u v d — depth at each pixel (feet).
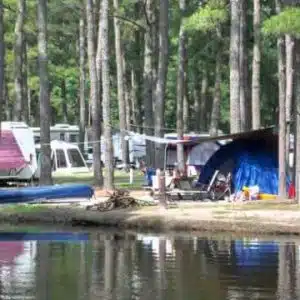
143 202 134.51
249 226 111.55
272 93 265.54
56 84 360.69
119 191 135.03
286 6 122.93
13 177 190.19
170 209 127.54
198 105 316.40
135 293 71.00
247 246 99.25
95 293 71.20
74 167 263.29
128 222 119.75
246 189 146.20
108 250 96.68
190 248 97.86
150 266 84.84
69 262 87.76
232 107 153.07
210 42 232.12
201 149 200.34
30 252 95.35
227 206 131.23
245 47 189.98
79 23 281.54
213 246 99.40
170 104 351.87
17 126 191.93
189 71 299.17
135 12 239.50
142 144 286.46
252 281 76.07
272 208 126.00
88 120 310.45
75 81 387.14
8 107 284.41
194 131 306.14
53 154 261.24
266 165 154.30
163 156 180.04
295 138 140.87
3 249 97.96
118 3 223.30
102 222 121.80
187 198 148.05
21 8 215.31
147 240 105.91
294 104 150.10
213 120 227.40
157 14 219.00
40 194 141.79
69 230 117.91
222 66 250.37
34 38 269.64
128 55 284.20
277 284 74.59
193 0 188.75
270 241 104.12
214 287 73.31
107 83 167.43
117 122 333.01
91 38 180.55
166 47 175.01
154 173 181.47
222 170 157.07
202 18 137.59
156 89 194.29
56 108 383.65
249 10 228.43
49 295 70.33
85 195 145.28
